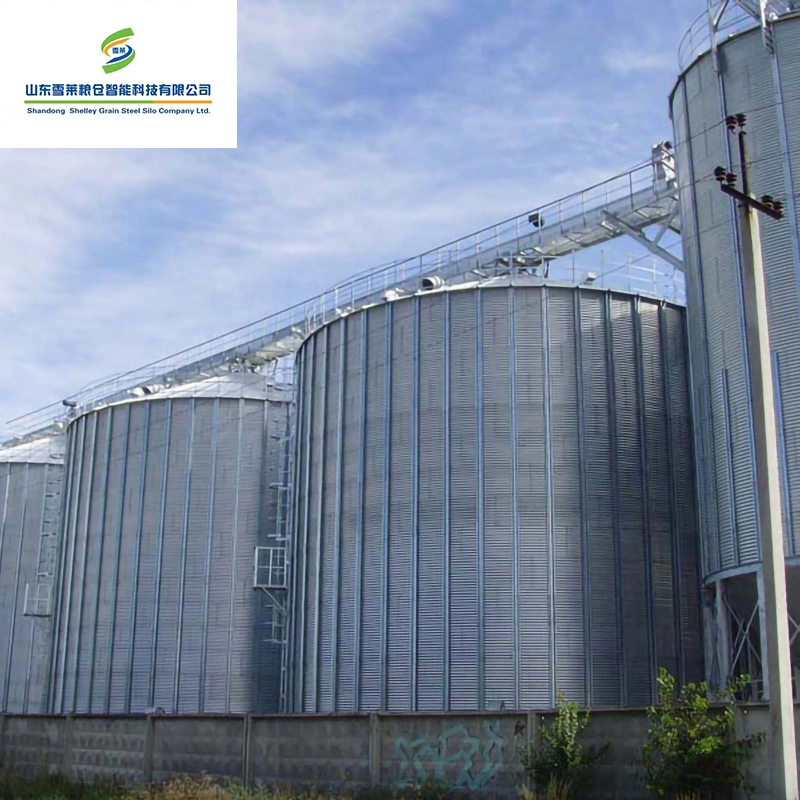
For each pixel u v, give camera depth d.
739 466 36.50
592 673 41.38
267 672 57.03
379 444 46.16
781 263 36.09
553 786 24.42
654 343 46.25
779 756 18.88
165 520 59.91
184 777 30.23
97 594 60.91
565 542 42.47
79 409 69.12
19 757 37.75
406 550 44.09
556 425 43.62
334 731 28.98
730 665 36.41
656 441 45.06
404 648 43.22
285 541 57.94
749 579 35.91
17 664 75.44
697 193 40.12
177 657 57.62
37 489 78.94
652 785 23.27
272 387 62.62
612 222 48.25
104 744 34.75
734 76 38.94
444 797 26.52
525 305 44.97
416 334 46.31
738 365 37.06
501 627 41.81
